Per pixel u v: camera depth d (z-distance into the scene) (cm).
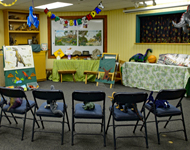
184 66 650
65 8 814
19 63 716
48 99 352
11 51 705
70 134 383
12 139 364
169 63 690
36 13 872
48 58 916
